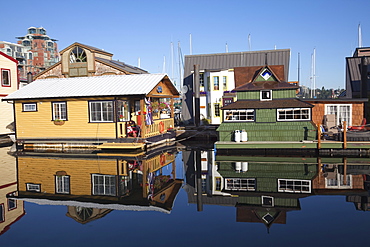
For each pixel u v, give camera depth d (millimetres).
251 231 7523
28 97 20703
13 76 26828
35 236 7414
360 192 10289
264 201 9641
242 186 11344
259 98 18156
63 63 33844
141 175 13508
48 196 10508
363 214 8391
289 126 17438
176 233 7488
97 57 34344
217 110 31891
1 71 25594
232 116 18156
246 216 8531
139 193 10828
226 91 30672
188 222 8227
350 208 8859
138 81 20812
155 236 7324
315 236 7102
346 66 29391
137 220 8391
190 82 33938
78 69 33531
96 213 8906
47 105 20734
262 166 14562
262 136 17750
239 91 18359
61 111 20641
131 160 16859
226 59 33688
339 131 17344
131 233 7516
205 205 9570
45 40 133125
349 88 27609
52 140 20703
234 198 10016
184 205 9617
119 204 9664
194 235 7352
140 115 20469
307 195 10078
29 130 21203
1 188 11555
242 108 17922
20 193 10906
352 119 20172
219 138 18250
